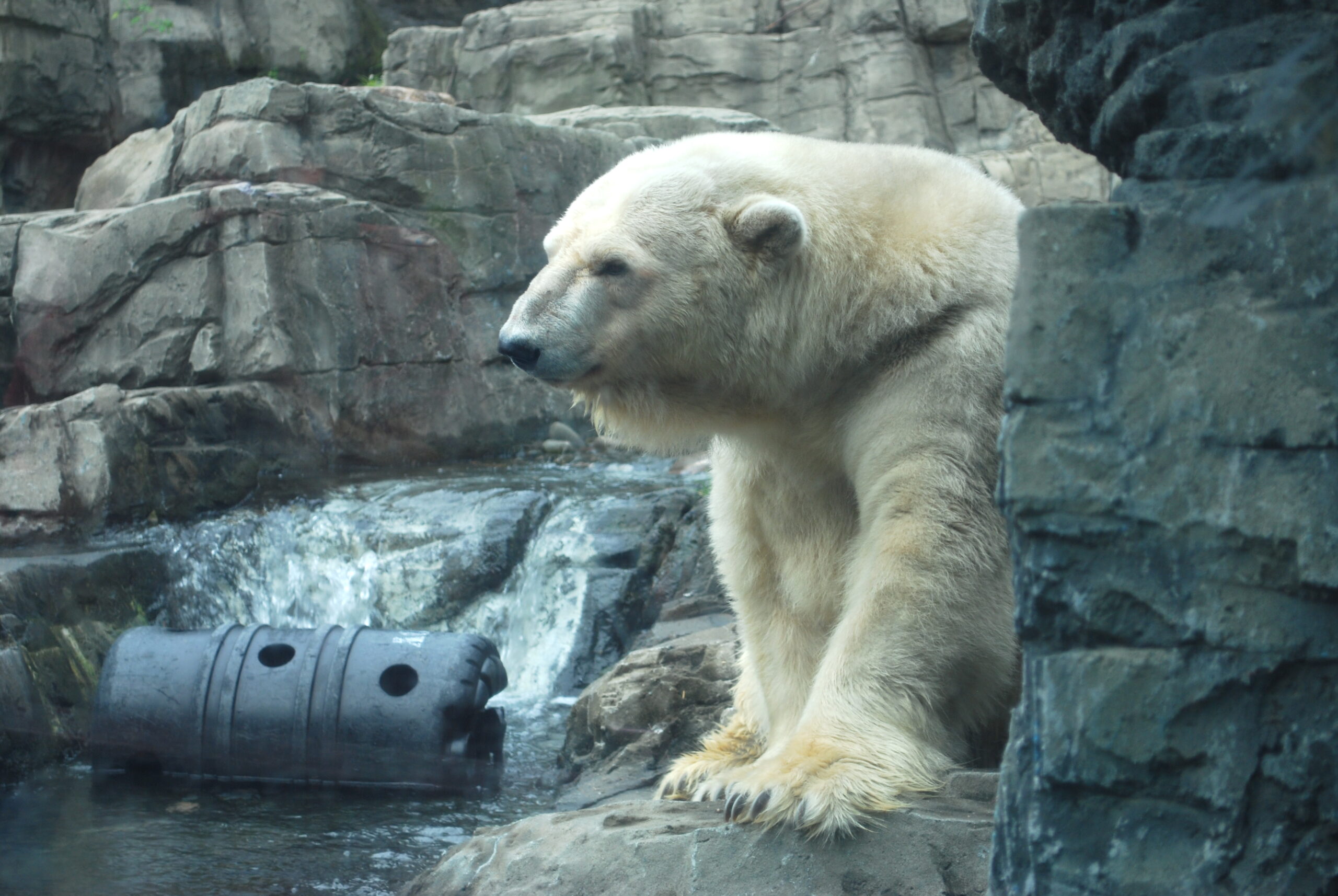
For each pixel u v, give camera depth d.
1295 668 3.04
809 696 5.55
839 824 4.55
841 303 5.20
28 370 16.81
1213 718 3.12
